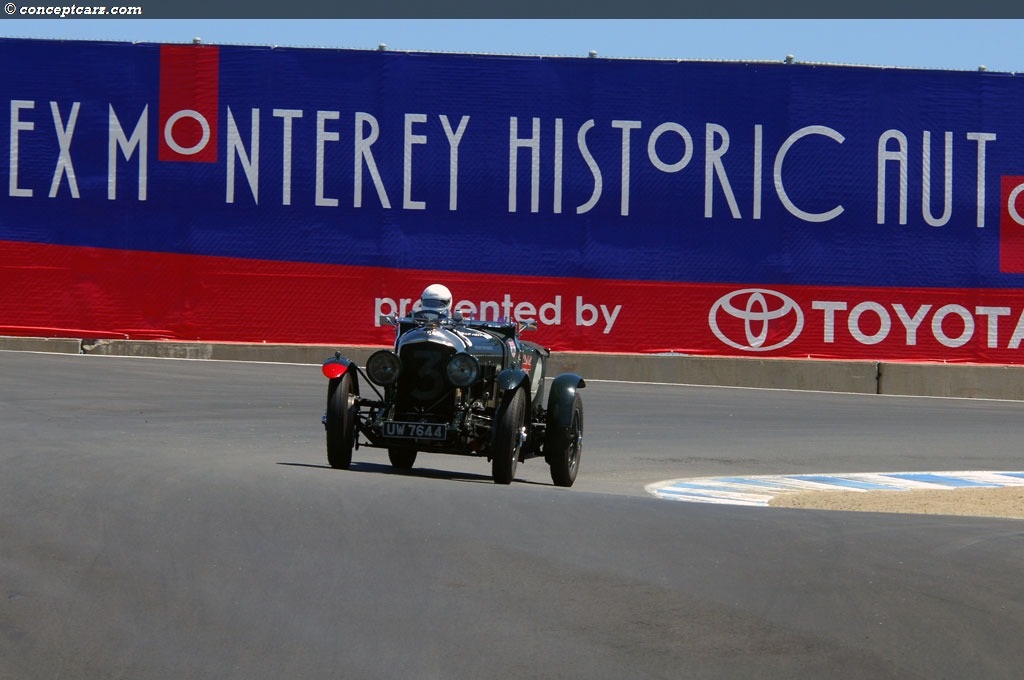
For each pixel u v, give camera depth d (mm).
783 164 80188
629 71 79625
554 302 79438
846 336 80188
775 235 80125
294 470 32875
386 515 25016
